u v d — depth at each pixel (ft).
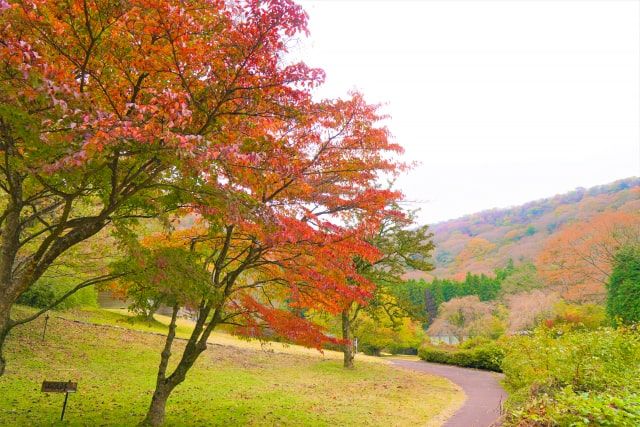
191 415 33.47
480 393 54.34
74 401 33.76
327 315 76.38
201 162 16.63
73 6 16.92
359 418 37.42
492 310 136.46
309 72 19.49
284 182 25.62
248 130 21.62
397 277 69.10
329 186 29.91
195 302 22.75
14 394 33.24
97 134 14.17
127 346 57.26
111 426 28.09
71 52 18.47
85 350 51.60
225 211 20.98
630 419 12.67
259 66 19.15
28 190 22.17
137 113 17.80
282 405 39.91
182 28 17.40
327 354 83.30
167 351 30.22
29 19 15.53
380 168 30.01
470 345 98.48
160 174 22.00
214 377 49.96
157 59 18.25
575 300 112.06
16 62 13.87
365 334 111.55
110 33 17.89
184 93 18.26
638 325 33.37
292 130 26.14
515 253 201.77
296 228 24.11
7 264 19.85
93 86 19.08
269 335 34.40
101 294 94.02
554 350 26.81
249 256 30.01
